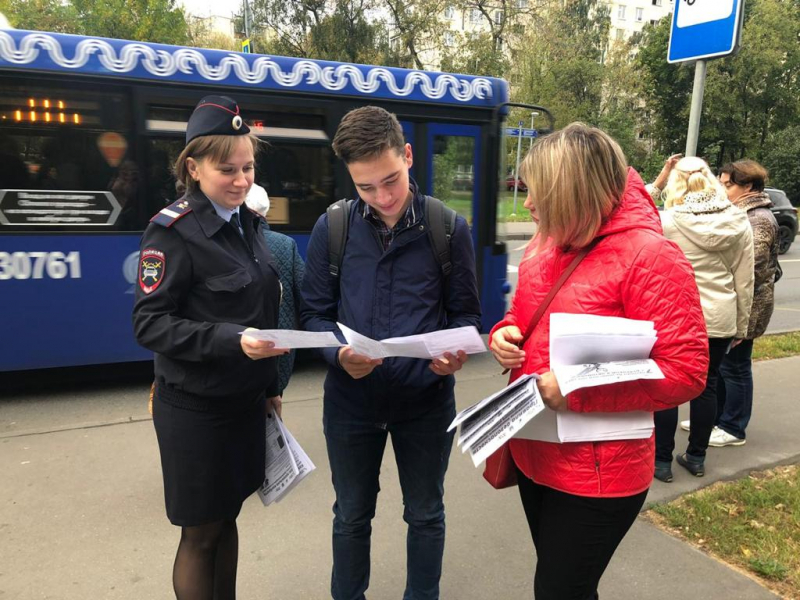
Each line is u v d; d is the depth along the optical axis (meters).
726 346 3.11
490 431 1.41
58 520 2.80
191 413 1.61
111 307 4.47
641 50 32.50
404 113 5.08
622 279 1.37
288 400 4.48
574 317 1.33
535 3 25.64
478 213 5.45
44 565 2.46
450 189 5.34
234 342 1.47
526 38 25.11
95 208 4.33
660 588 2.30
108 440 3.69
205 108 1.55
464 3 23.36
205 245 1.55
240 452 1.72
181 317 1.58
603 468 1.42
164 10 24.38
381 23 24.28
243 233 1.71
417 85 5.10
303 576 2.42
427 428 1.85
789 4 30.06
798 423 4.05
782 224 14.56
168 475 1.66
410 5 22.97
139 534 2.70
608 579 2.36
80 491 3.07
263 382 1.69
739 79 29.34
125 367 4.67
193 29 32.22
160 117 4.40
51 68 4.09
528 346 1.53
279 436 1.92
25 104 4.08
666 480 3.18
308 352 5.50
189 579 1.71
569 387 1.28
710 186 2.98
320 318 1.89
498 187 5.50
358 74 4.90
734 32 2.97
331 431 1.89
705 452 3.30
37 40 4.07
